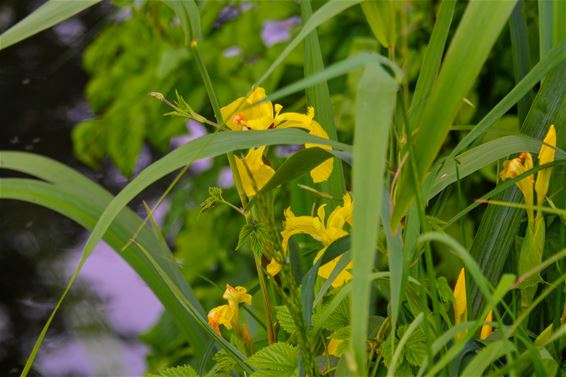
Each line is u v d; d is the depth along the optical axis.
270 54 3.10
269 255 1.49
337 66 1.21
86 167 6.21
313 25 1.28
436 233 1.25
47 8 1.43
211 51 3.17
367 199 1.19
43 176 1.77
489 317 1.50
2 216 5.69
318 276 1.59
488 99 2.73
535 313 1.54
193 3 1.42
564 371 1.44
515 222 1.52
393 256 1.27
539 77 1.40
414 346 1.41
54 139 6.70
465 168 1.47
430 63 1.44
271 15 3.17
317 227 1.51
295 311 1.31
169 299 1.70
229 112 1.50
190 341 1.71
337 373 1.36
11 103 6.77
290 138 1.38
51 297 5.25
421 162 1.27
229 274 3.21
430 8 2.66
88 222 1.74
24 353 5.25
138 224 1.76
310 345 1.32
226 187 3.36
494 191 1.42
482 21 1.27
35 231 5.55
